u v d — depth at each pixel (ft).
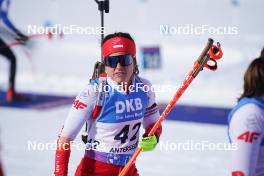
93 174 33.60
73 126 32.22
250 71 24.75
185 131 87.40
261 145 23.88
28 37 116.26
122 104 32.53
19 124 93.50
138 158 70.69
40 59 154.92
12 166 65.77
